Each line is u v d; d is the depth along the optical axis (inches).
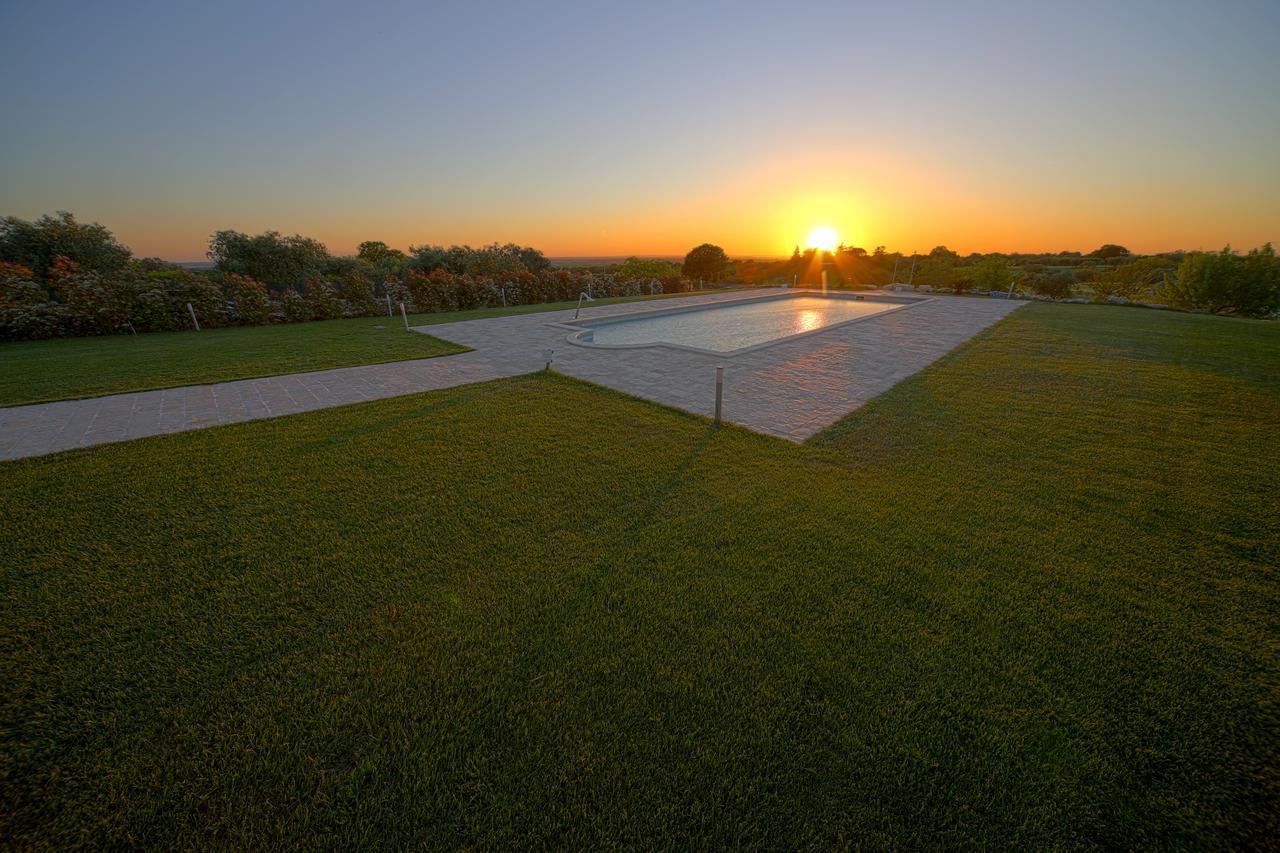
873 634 87.5
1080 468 158.1
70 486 143.3
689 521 126.0
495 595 98.3
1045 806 59.9
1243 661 82.3
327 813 59.3
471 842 56.4
